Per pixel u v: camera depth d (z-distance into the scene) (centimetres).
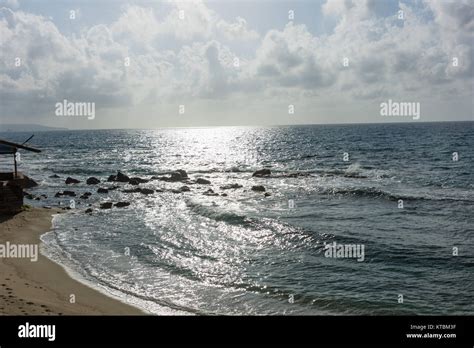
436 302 1669
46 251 2325
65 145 14812
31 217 3177
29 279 1848
